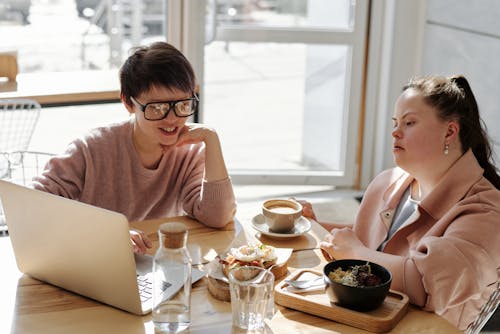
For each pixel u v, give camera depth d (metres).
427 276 1.43
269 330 1.34
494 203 1.56
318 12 3.90
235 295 1.31
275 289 1.45
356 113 4.05
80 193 1.89
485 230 1.50
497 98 3.19
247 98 4.07
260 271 1.35
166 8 3.85
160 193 1.97
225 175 1.85
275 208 1.81
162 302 1.33
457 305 1.52
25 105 3.26
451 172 1.64
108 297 1.42
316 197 4.10
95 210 1.34
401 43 3.90
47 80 3.37
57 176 1.83
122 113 4.47
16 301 1.44
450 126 1.63
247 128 4.14
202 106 3.95
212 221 1.83
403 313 1.41
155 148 1.90
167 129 1.75
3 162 2.81
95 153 1.87
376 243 1.83
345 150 4.12
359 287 1.35
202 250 1.69
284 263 1.56
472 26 3.36
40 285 1.52
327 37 3.89
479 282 1.46
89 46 3.87
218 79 3.99
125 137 1.90
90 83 3.32
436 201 1.65
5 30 3.71
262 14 3.84
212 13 3.76
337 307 1.38
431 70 3.79
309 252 1.69
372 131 4.12
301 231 1.79
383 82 3.99
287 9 3.86
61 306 1.42
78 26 3.82
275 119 4.14
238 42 3.89
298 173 4.19
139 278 1.51
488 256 1.48
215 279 1.48
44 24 3.76
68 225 1.40
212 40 3.81
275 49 3.99
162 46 1.72
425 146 1.64
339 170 4.23
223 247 1.71
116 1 3.82
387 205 1.84
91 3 3.80
